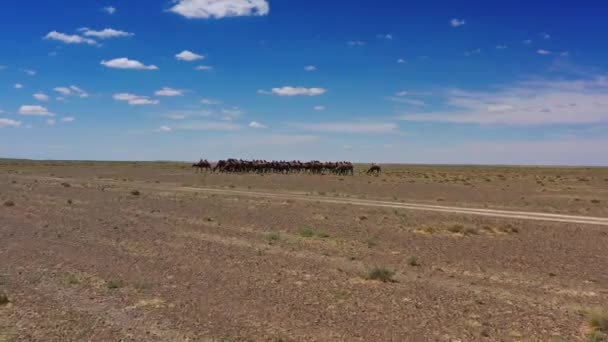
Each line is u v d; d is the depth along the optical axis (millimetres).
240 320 11594
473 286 15172
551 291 14734
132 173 93062
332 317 11922
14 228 25484
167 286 14555
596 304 13406
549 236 24641
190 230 25594
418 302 13297
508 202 44219
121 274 15953
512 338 10742
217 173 91438
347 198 44062
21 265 17156
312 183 66188
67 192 47031
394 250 20938
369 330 11086
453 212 33375
